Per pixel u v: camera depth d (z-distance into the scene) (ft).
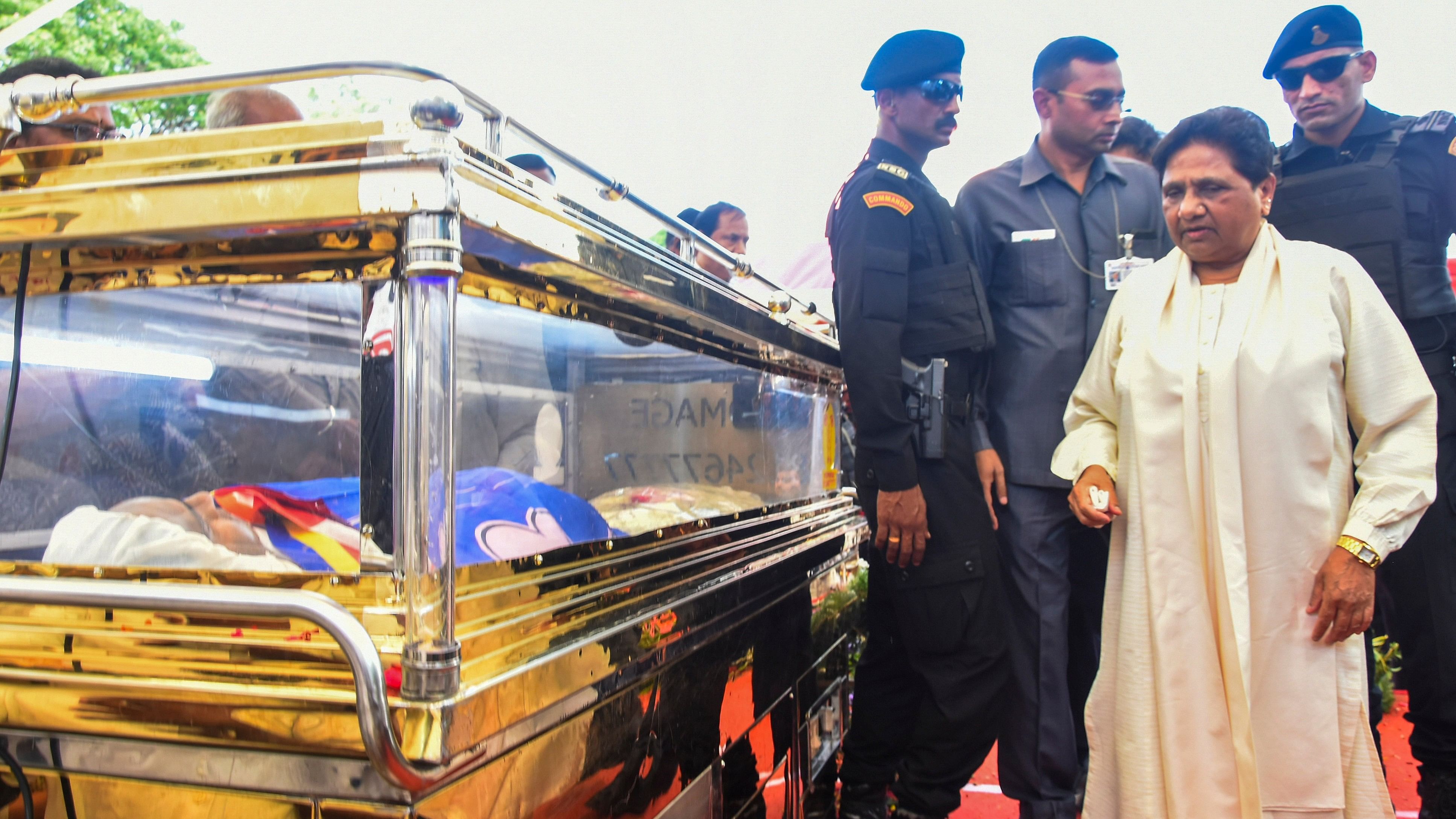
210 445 3.73
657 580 5.05
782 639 7.25
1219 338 6.08
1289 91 9.05
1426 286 8.33
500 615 3.73
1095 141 8.54
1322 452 5.79
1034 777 8.25
